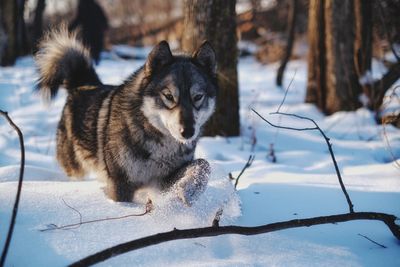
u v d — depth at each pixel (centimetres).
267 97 299
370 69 246
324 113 263
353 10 248
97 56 390
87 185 138
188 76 131
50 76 171
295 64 448
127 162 130
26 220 110
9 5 370
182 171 129
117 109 135
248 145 206
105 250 95
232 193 126
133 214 117
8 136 201
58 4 657
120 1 757
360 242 114
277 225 107
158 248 103
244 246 108
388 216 112
